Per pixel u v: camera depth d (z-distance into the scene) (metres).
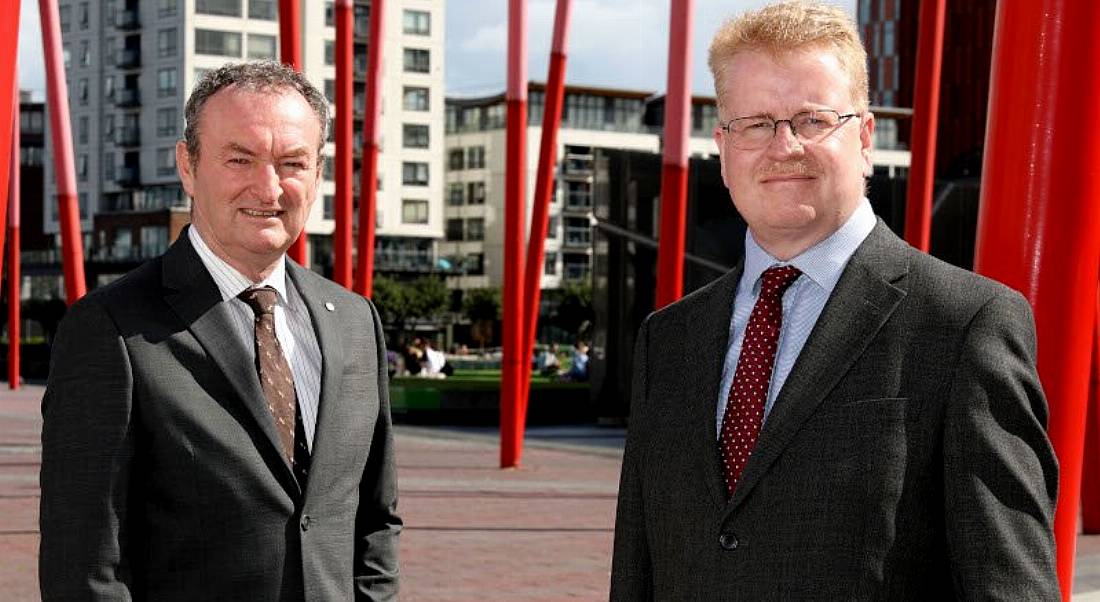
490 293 73.94
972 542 2.03
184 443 2.49
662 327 2.55
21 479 12.24
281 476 2.57
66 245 17.64
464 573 7.73
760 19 2.32
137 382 2.50
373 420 2.79
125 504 2.46
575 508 10.76
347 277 14.34
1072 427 3.23
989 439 2.06
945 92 60.41
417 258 75.94
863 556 2.12
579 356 27.02
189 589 2.50
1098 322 9.15
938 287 2.21
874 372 2.19
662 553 2.38
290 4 11.16
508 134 13.37
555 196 79.75
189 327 2.57
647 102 82.81
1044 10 3.14
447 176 82.19
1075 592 7.01
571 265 80.81
